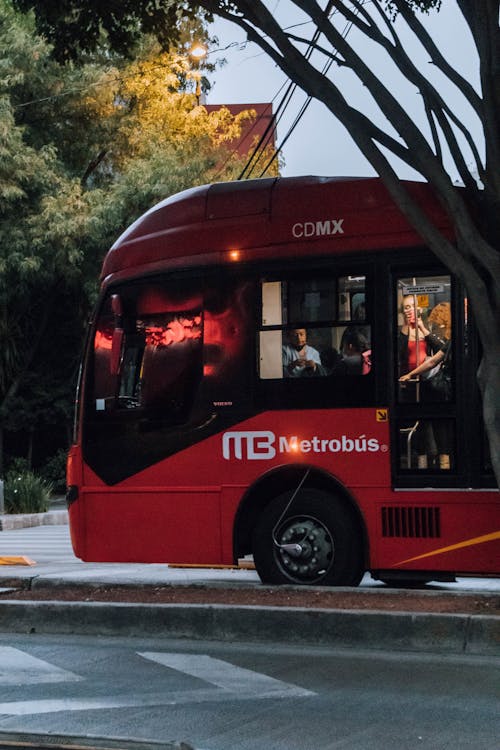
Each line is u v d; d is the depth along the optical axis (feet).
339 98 29.76
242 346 33.45
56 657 25.84
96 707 20.79
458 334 31.09
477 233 28.53
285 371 32.89
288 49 30.04
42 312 101.40
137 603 29.22
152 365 34.63
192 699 21.39
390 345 31.78
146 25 36.17
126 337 35.22
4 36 94.02
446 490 30.81
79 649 26.84
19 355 100.94
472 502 30.58
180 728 19.22
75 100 95.81
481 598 28.81
